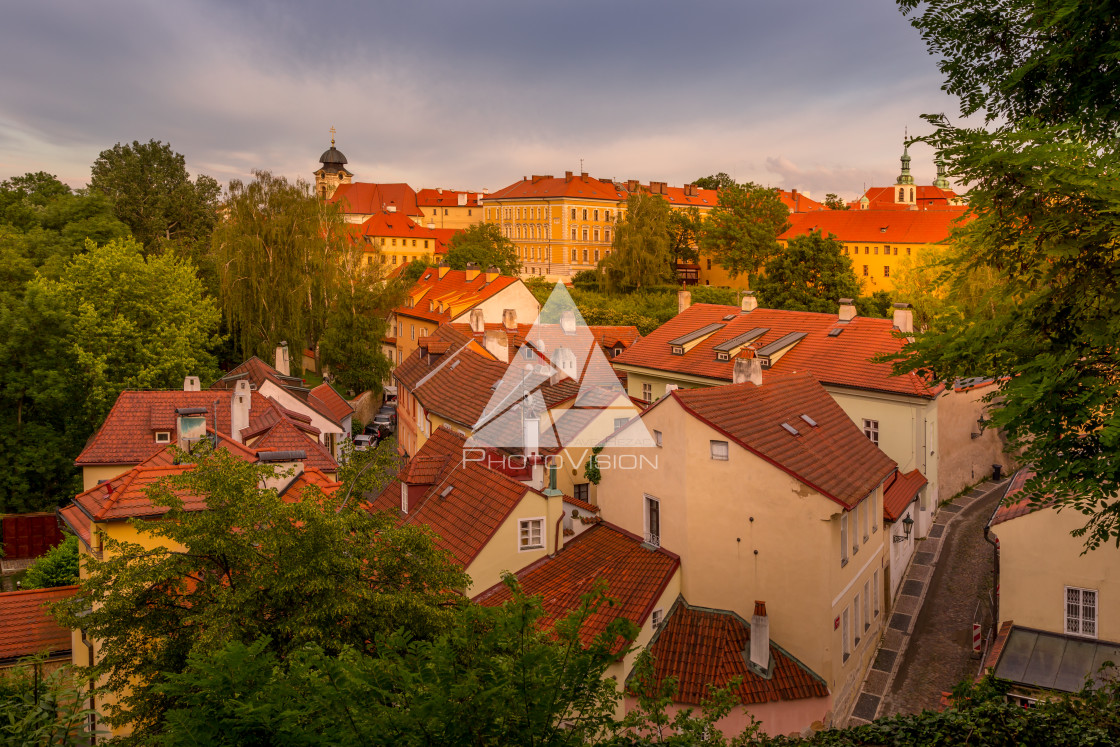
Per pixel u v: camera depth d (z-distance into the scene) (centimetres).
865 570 2964
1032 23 1516
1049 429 1312
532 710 905
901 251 12325
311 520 1661
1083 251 1342
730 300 8906
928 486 4028
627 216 11125
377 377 7169
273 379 5159
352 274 7681
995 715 1478
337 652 1598
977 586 3428
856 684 2800
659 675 2481
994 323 1401
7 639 2481
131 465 3925
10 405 5400
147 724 1580
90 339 5338
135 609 1673
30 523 4647
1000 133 1342
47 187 10094
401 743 888
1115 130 1408
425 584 1891
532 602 968
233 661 995
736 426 2794
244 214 7150
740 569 2719
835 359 4378
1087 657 2362
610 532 3103
